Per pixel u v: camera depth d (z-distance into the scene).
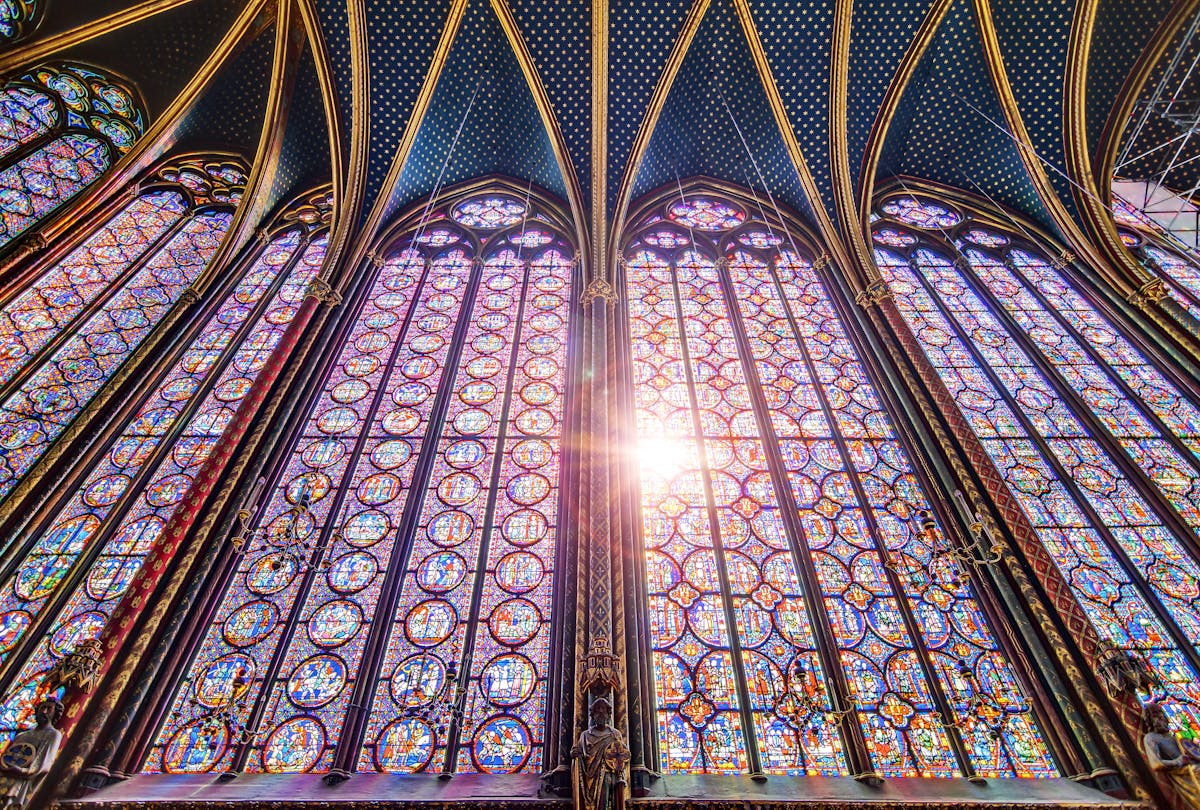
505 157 15.59
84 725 6.25
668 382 11.04
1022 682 7.36
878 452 9.98
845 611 8.08
